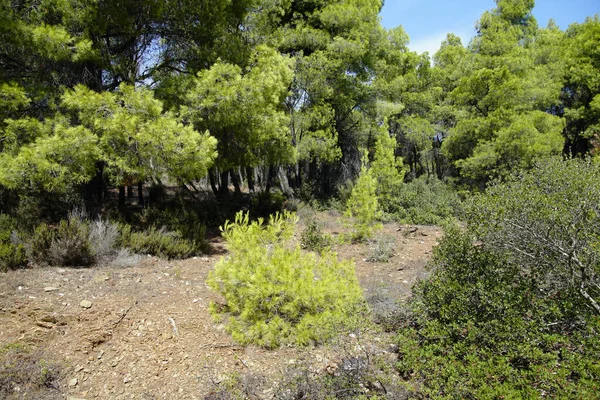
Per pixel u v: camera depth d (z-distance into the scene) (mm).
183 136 6922
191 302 5062
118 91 7297
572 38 17594
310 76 13352
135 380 3676
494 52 16844
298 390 3229
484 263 4082
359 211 8914
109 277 5469
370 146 18891
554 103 16203
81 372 3680
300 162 16703
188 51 9453
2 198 8328
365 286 5914
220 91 8078
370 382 3355
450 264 4324
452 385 2918
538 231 3865
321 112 14320
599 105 14680
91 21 7449
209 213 10461
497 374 2961
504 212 3936
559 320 3555
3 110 6586
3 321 4012
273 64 9672
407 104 18641
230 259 4172
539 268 4047
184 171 7395
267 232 4238
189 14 9125
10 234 6180
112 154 6699
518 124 12617
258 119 9742
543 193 4289
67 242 5801
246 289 3900
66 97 6496
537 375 2854
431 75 19531
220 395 3346
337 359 3879
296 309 3982
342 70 14305
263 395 3408
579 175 4211
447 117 18328
